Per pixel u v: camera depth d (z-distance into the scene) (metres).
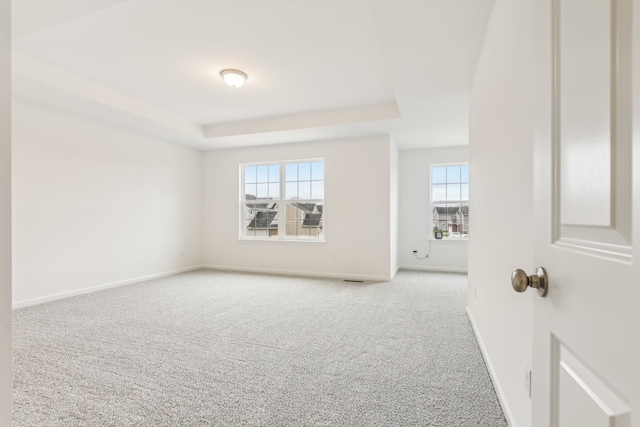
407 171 5.75
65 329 2.70
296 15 2.20
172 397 1.71
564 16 0.64
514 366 1.38
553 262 0.67
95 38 2.50
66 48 2.66
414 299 3.67
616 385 0.46
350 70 3.04
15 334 2.58
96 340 2.47
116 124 4.23
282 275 5.20
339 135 4.82
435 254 5.59
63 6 1.83
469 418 1.52
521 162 1.27
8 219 0.57
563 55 0.64
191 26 2.33
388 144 4.76
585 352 0.55
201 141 5.21
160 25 2.32
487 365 1.99
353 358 2.16
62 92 3.13
